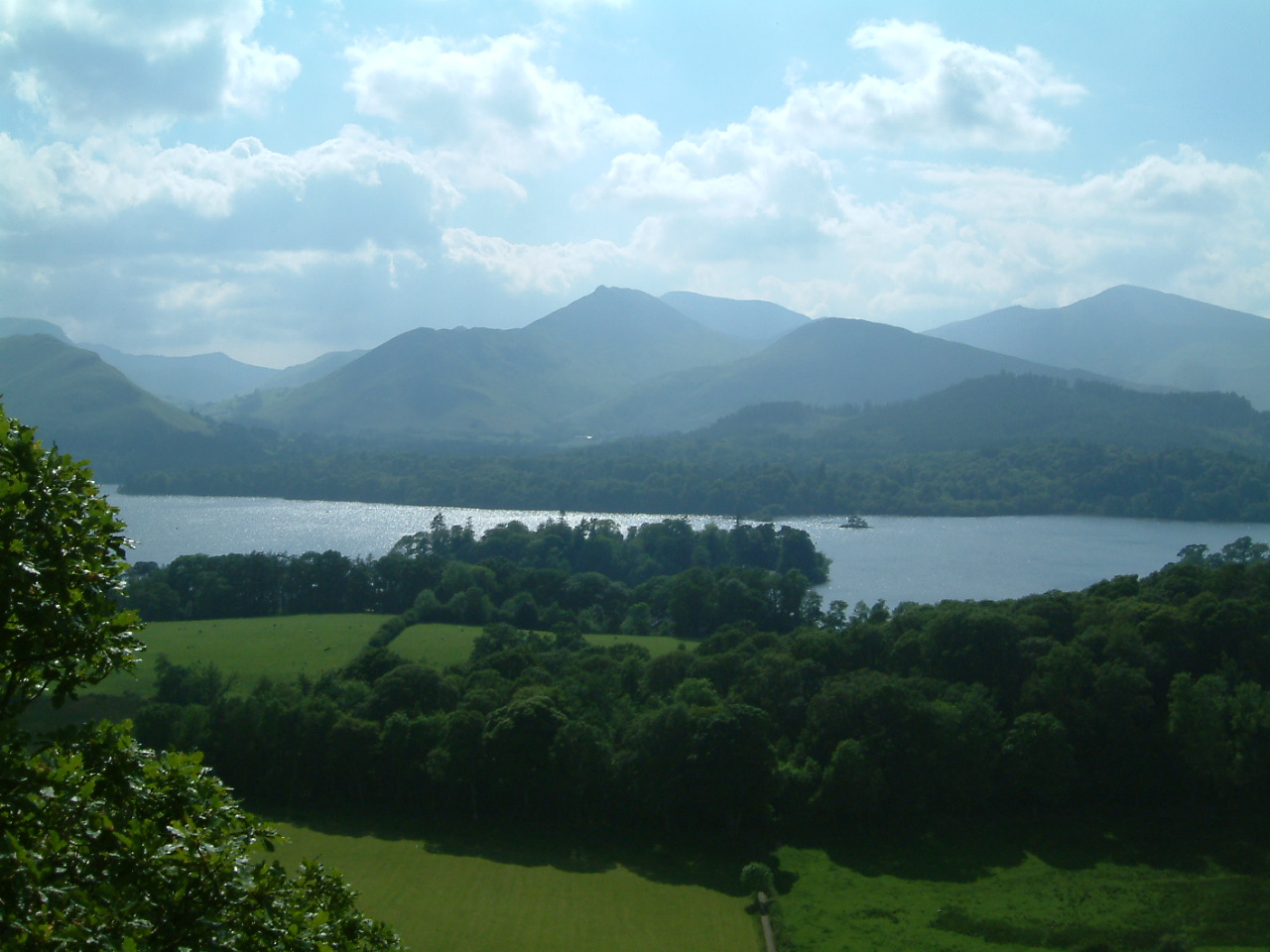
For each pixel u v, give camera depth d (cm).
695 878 6347
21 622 1351
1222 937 5138
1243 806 6688
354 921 1972
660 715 7144
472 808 7388
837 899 5809
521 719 7269
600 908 5794
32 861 1180
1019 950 5103
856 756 6806
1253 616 7494
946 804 7025
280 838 1628
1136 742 7000
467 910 5716
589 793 7281
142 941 1258
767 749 6900
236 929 1398
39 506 1353
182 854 1357
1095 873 6022
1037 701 7344
